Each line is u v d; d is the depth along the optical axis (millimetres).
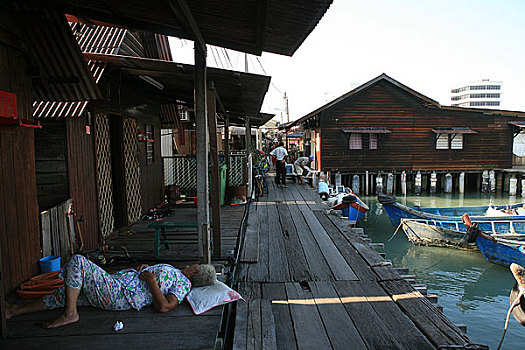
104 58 5070
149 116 8625
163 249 5570
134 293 3057
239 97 7367
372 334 3219
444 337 3131
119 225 6906
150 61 5008
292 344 3092
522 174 21500
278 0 2541
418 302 3834
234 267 4820
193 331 2754
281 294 4082
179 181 11133
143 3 3166
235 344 3016
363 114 20891
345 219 8078
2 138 3434
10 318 2943
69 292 2900
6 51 3537
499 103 133625
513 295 4930
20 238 3664
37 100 4605
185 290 3168
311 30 3104
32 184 3898
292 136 30562
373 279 4527
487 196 20766
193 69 5164
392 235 12719
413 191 22625
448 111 21172
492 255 9562
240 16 3076
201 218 4328
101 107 5906
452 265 9781
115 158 6785
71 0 3529
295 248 5832
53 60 4086
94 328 2791
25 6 3654
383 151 21062
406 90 20609
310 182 16000
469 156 21531
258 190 11383
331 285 4328
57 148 4887
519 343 6074
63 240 4590
